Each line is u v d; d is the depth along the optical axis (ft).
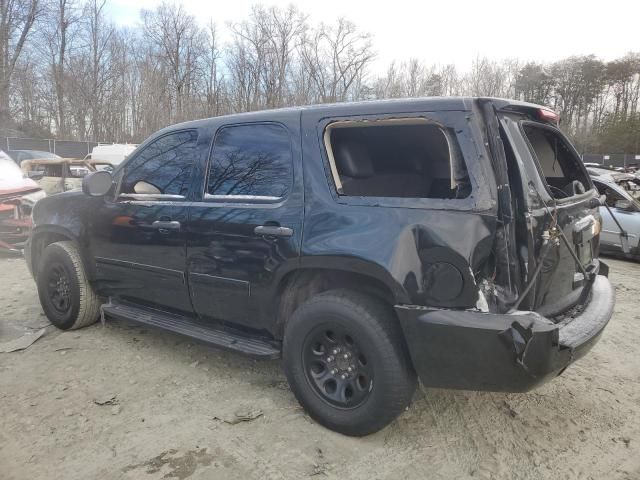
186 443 9.80
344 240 9.58
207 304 12.01
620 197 30.32
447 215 8.82
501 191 8.70
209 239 11.63
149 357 13.80
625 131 151.53
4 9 116.47
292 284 10.82
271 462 9.27
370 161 11.57
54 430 10.26
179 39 147.13
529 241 8.79
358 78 146.00
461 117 8.94
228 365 13.37
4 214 26.50
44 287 15.67
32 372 12.85
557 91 180.04
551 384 12.65
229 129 12.00
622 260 30.68
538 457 9.60
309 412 10.46
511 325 8.36
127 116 150.00
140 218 13.15
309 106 10.91
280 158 10.94
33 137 130.62
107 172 13.64
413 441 10.03
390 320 9.44
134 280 13.56
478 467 9.27
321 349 10.29
